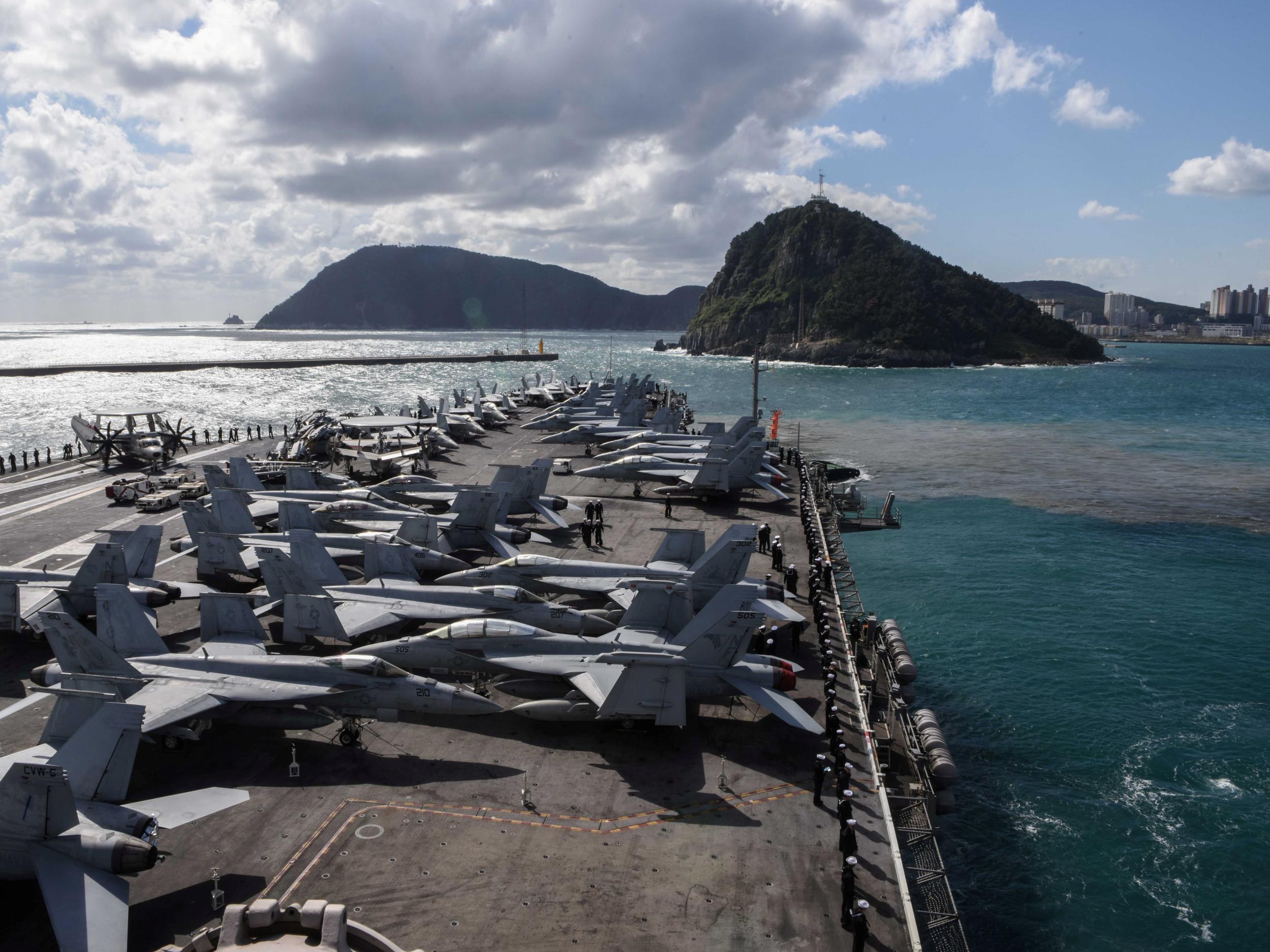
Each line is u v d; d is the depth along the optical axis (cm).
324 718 3209
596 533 6172
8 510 7281
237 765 3109
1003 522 9412
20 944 2166
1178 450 14825
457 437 11769
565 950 2192
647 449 9525
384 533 5797
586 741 3353
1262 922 3169
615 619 4294
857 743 3412
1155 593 6962
